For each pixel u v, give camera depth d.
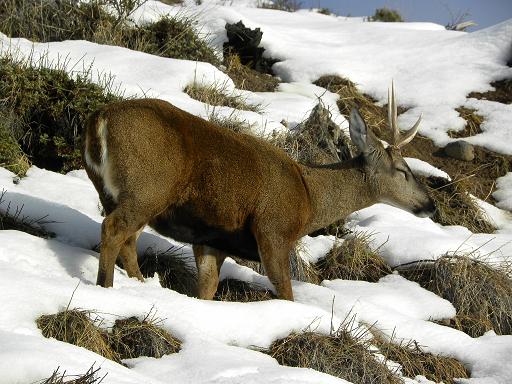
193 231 14.55
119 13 25.31
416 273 18.16
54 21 25.25
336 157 21.33
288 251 14.90
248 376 11.23
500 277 17.75
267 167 14.66
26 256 13.41
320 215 15.80
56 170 18.81
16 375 9.68
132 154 13.31
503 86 26.89
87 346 11.62
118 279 13.83
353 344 13.70
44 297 11.74
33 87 18.66
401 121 25.50
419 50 28.64
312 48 28.31
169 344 12.14
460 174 23.48
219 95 22.64
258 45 27.53
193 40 25.39
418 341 15.45
